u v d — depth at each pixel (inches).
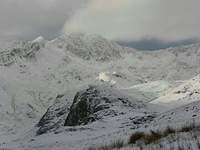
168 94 6077.8
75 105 4503.0
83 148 783.1
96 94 4539.9
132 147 435.8
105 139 1025.5
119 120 2817.4
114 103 4274.1
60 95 6048.2
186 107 2011.6
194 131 437.7
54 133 2455.7
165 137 457.7
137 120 2600.9
